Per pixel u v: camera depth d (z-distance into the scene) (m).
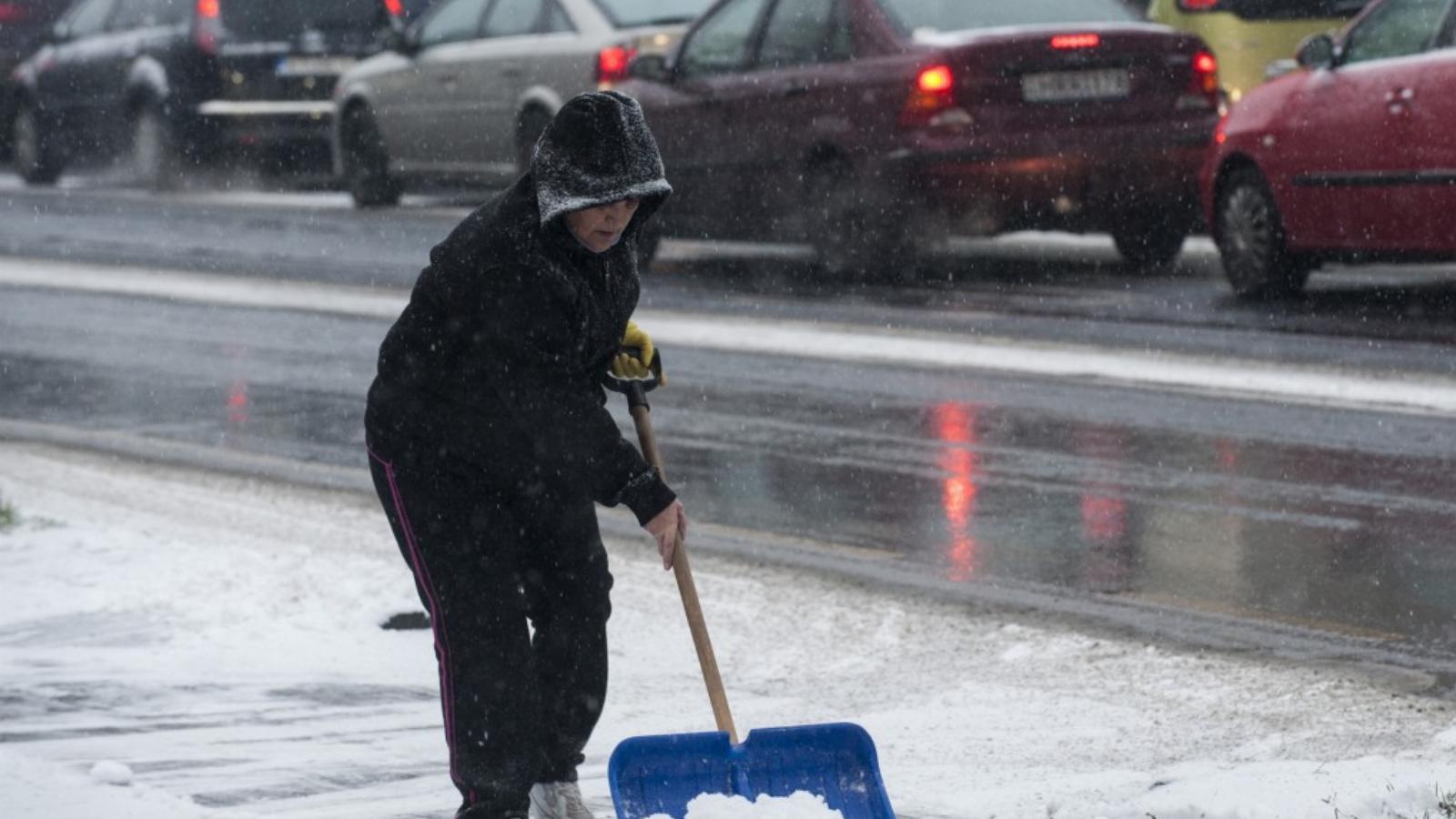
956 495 24.53
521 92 52.00
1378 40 34.91
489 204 11.57
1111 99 39.69
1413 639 18.16
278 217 58.94
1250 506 23.23
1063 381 31.14
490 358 11.30
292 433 30.34
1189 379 30.61
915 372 32.62
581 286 11.31
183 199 65.06
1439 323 34.28
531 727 11.73
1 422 31.83
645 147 11.12
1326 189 35.28
